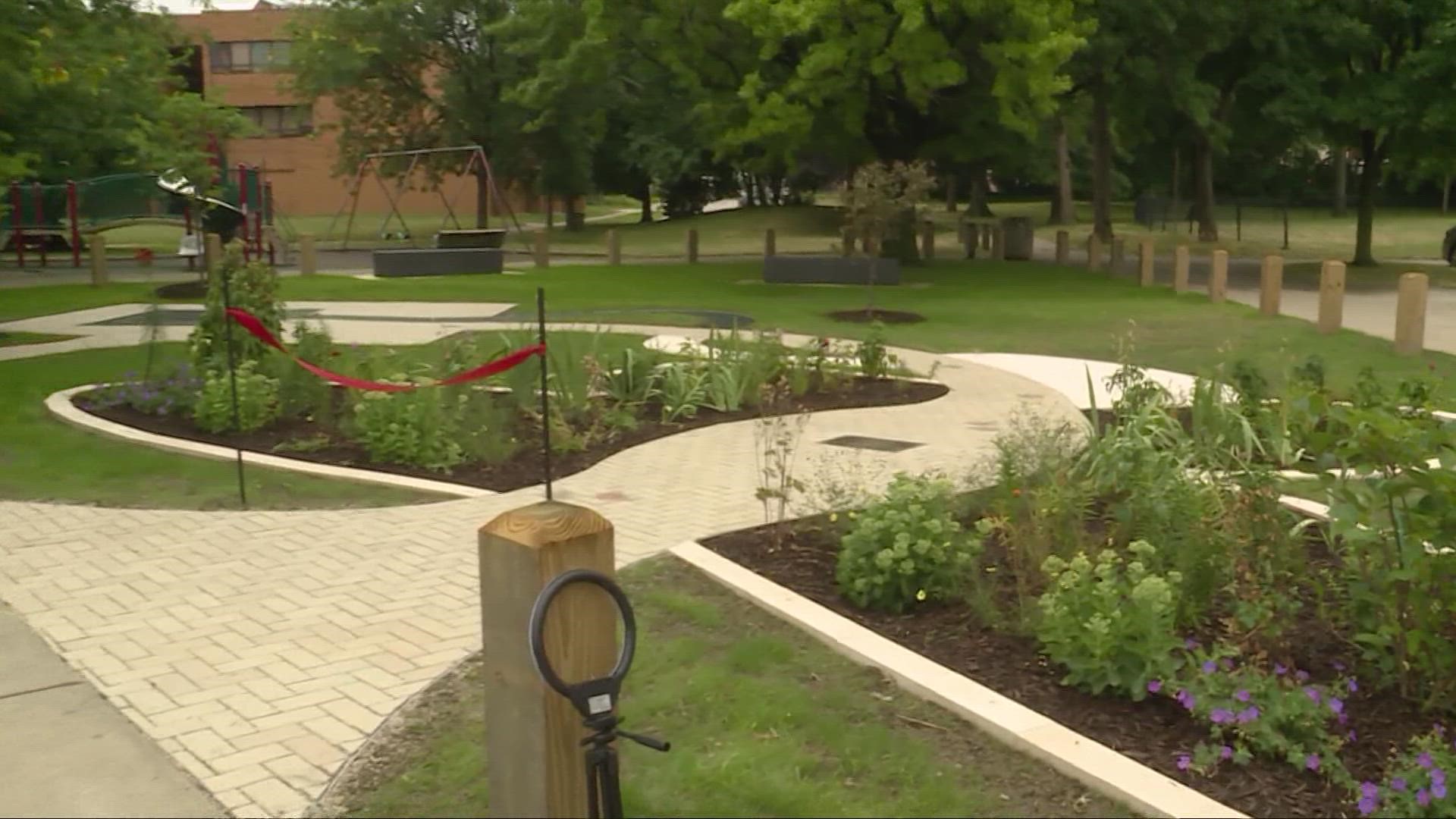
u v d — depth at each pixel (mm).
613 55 30953
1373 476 5332
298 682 5078
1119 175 64125
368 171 48375
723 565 6418
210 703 4871
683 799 3955
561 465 9281
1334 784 4168
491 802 3582
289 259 36938
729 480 8812
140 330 18688
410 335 18031
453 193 68375
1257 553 5762
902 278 28203
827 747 4367
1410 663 4879
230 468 9164
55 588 6383
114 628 5766
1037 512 6172
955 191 63406
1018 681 4938
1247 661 4914
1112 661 4719
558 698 3357
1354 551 5305
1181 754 4309
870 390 12836
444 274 29062
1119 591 4906
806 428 10883
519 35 42125
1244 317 19906
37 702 4891
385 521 7707
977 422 11195
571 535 3377
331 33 47750
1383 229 49625
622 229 54750
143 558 6914
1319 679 5016
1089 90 34656
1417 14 27969
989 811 3926
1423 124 28234
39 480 8812
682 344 13156
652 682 4934
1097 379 13891
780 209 57188
